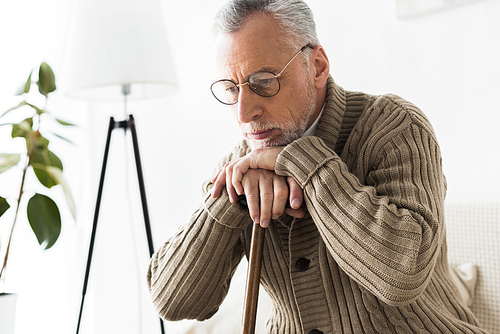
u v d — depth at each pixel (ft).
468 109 6.09
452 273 5.50
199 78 8.55
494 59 5.87
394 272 2.73
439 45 6.24
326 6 7.11
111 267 9.36
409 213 2.85
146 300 9.07
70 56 6.24
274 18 3.22
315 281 3.43
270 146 3.46
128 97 7.23
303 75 3.37
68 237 8.89
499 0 5.79
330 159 3.10
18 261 7.98
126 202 9.32
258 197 3.22
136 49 6.08
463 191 6.17
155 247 9.07
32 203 6.35
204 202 3.51
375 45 6.73
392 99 3.60
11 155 6.57
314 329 3.46
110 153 9.44
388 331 3.26
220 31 3.29
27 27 8.23
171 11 8.86
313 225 3.49
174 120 8.87
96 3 6.10
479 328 3.47
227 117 8.23
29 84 6.60
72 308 8.86
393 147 3.28
